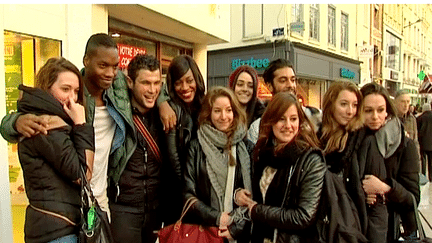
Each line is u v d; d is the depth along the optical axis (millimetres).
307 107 2922
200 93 2484
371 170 1914
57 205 1524
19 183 3047
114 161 2113
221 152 2055
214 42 7855
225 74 12477
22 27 3230
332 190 1675
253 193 2000
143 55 2201
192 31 6504
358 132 2004
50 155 1478
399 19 25016
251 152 2182
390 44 23469
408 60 29453
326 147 2039
